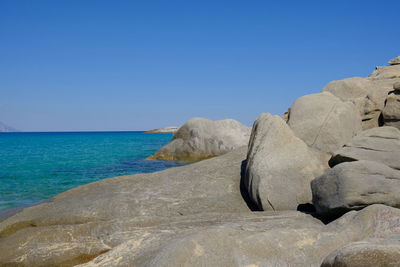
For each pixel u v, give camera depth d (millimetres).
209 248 4621
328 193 6332
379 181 6051
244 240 4852
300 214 6988
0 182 14578
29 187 13469
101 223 7133
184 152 22750
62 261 6375
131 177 11258
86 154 28500
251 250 4758
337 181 6234
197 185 9734
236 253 4664
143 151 31781
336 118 9539
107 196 9273
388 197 5875
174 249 4562
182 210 8352
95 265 5477
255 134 10039
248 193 8867
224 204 8641
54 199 10023
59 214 8250
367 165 6324
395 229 5082
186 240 4695
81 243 6672
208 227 6262
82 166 19938
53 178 15625
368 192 5926
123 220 7195
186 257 4453
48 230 7113
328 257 4082
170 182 10203
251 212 7570
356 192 5934
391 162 7090
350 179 6078
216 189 9414
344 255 3801
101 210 8320
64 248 6605
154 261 4605
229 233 5000
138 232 6688
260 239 4898
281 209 7727
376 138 7797
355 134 9711
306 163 8180
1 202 11008
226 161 11609
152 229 6703
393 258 3609
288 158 8305
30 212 8672
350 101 11445
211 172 10695
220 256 4566
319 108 9930
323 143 9359
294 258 4750
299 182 7910
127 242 6055
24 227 7941
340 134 9391
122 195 9273
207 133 22688
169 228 6621
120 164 20797
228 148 21969
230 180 9945
